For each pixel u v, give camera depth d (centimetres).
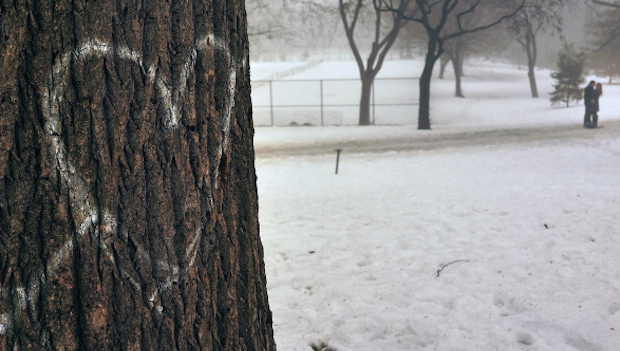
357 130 2461
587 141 1838
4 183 170
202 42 204
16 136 170
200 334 212
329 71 6094
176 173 200
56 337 178
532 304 480
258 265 243
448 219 831
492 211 870
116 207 185
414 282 557
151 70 190
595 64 4766
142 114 189
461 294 515
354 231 786
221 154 216
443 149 1797
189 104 202
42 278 176
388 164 1516
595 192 992
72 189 176
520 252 641
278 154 1806
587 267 575
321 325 469
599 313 450
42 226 174
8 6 166
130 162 188
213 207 215
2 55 166
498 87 5138
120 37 182
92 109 177
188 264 205
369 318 476
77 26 173
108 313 186
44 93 171
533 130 2209
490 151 1716
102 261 183
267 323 254
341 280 580
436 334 432
